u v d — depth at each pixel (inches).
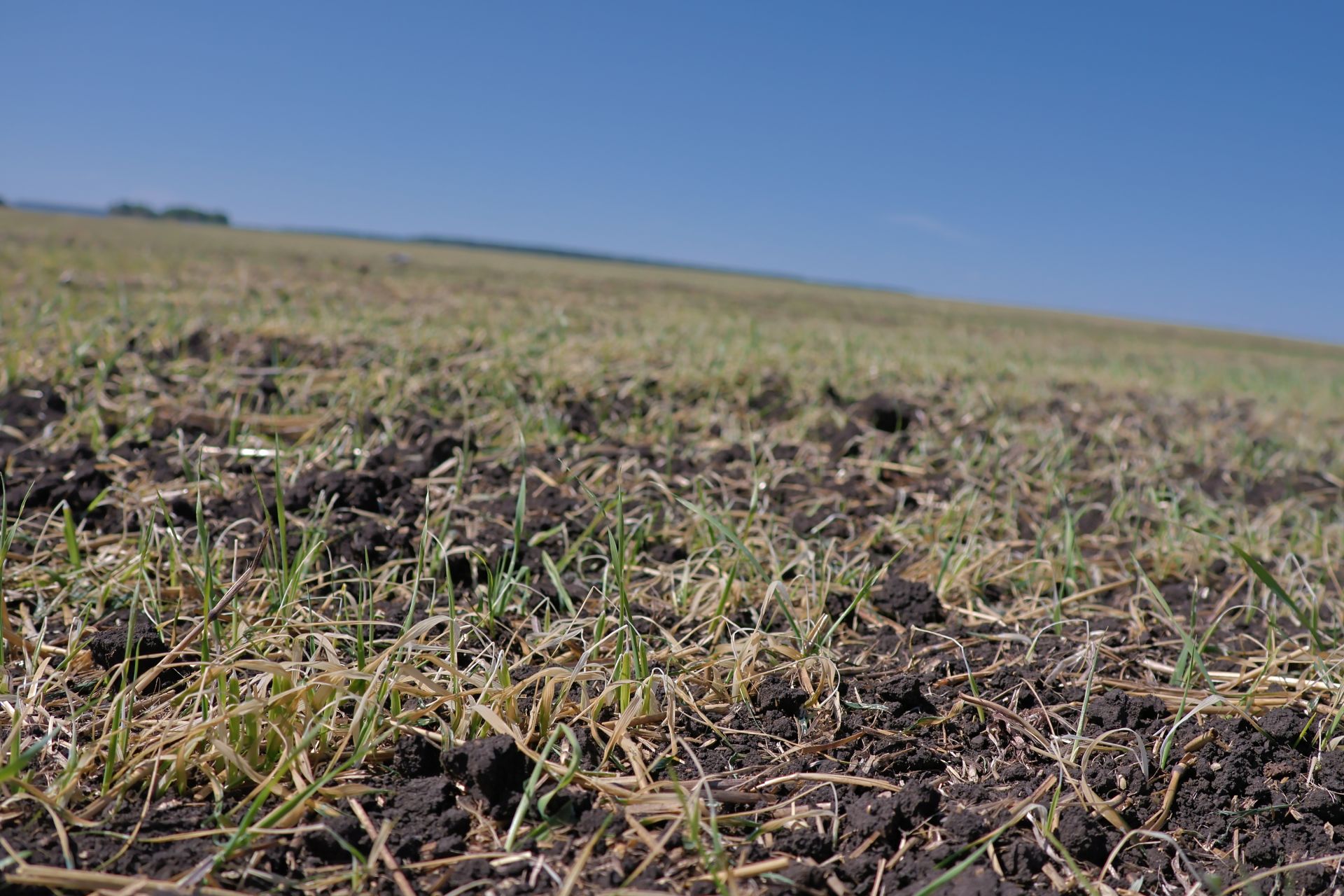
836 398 216.4
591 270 1443.2
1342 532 136.2
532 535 109.7
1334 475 197.8
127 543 97.3
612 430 168.7
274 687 64.8
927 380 271.1
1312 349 1443.2
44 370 162.6
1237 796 68.3
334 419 152.1
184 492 112.1
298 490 113.3
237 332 210.1
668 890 54.4
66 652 75.0
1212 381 409.7
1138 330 1316.4
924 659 87.8
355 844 56.2
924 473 153.8
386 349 207.8
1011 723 75.9
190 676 70.4
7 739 62.9
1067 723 75.5
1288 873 59.7
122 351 173.2
